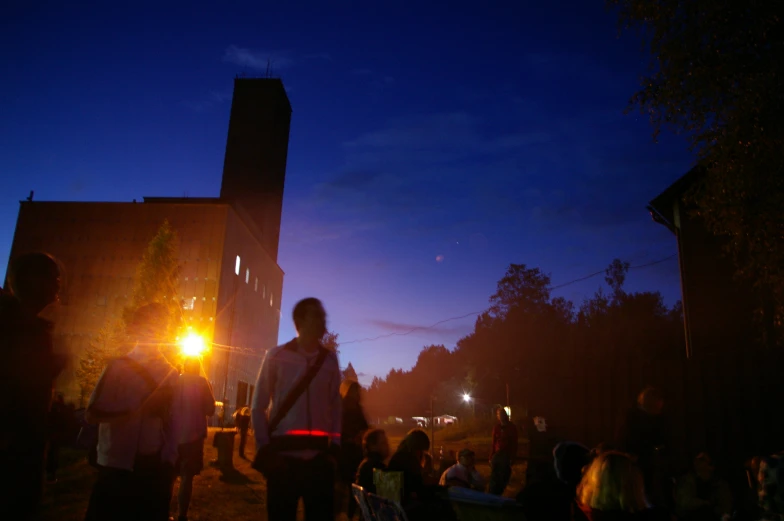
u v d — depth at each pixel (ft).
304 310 12.42
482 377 191.62
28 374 8.21
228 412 152.56
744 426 28.91
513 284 201.36
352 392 22.99
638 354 36.27
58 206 157.48
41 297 8.68
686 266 48.75
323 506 11.52
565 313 196.03
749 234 26.14
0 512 7.78
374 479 17.90
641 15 27.86
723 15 25.79
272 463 11.37
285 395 11.82
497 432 34.86
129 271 152.15
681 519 21.39
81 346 146.82
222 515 25.88
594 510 13.75
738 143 25.61
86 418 12.53
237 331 164.35
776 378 28.19
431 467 26.09
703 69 26.03
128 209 156.25
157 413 13.50
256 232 189.47
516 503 15.46
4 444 7.87
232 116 210.38
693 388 31.48
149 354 13.57
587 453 16.79
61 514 23.41
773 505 15.48
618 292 164.76
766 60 24.63
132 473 13.00
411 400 335.47
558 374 40.06
